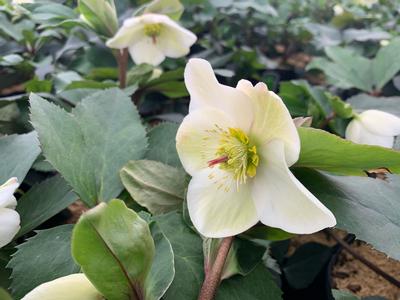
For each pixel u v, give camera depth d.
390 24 0.51
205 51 0.43
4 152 0.17
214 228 0.14
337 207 0.14
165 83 0.30
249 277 0.15
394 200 0.14
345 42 0.45
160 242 0.13
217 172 0.14
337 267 0.24
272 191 0.13
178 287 0.14
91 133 0.18
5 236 0.13
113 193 0.17
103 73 0.33
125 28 0.26
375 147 0.12
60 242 0.15
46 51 0.38
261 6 0.42
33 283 0.14
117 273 0.11
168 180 0.18
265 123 0.13
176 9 0.29
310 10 0.58
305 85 0.28
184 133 0.14
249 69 0.45
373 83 0.34
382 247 0.13
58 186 0.18
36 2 0.29
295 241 0.27
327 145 0.13
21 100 0.26
